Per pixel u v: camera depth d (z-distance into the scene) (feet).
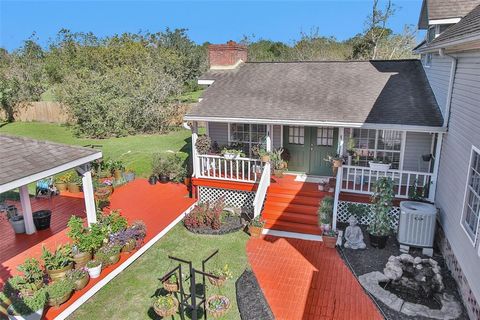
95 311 25.44
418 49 40.70
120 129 79.82
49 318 23.73
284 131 44.11
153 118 82.43
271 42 157.48
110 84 80.12
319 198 38.81
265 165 40.09
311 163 44.09
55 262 27.07
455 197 28.76
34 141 31.30
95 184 46.32
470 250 24.13
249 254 32.89
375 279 28.19
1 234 35.78
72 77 83.92
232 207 43.16
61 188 47.83
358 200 37.40
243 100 42.68
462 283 25.67
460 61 29.89
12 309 22.39
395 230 36.96
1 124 95.40
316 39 126.00
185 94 127.34
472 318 23.17
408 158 39.93
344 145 41.50
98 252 29.58
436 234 33.73
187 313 25.05
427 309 24.72
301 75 47.47
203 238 36.11
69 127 90.43
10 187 24.70
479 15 27.55
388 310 24.98
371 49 110.11
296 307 25.52
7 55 128.57
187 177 49.49
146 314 25.17
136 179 53.47
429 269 27.63
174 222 39.06
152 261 31.99
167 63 121.19
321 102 40.16
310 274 29.53
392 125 34.30
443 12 34.32
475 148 24.62
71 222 30.19
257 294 26.91
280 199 39.37
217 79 49.49
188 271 30.27
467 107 27.22
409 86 41.47
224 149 42.29
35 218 36.11
